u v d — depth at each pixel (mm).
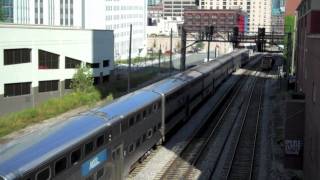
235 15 64938
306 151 24984
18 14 106062
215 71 57719
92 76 61562
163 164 27078
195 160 27844
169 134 34594
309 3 44281
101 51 68438
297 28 65125
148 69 104188
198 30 65375
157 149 30359
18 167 14312
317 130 20391
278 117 43125
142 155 26438
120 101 25203
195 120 40469
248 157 29281
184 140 33031
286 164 27406
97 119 20578
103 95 57531
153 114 28406
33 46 53156
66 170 16844
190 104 40562
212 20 65312
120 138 22266
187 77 40781
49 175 15742
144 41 172125
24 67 51969
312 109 22828
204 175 25297
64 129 18297
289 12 89688
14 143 16688
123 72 93062
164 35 191000
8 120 39875
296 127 27375
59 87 58219
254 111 46875
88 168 18641
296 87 57375
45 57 55875
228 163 27797
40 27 54188
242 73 87000
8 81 49781
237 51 103250
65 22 121688
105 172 20500
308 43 28766
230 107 49312
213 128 37812
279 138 33875
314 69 23000
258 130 37594
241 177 25359
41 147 16062
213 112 45031
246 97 57281
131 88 68312
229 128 38094
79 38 62125
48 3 116375
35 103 53875
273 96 57406
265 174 25969
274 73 90688
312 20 42688
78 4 123562
